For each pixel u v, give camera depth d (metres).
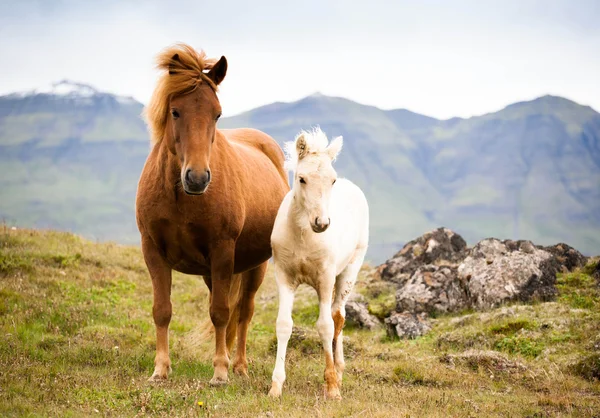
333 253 7.09
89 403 6.13
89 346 8.79
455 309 11.99
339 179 8.89
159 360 7.43
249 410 6.15
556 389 7.69
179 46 7.28
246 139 10.10
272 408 6.20
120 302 12.08
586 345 9.12
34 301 10.80
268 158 10.11
